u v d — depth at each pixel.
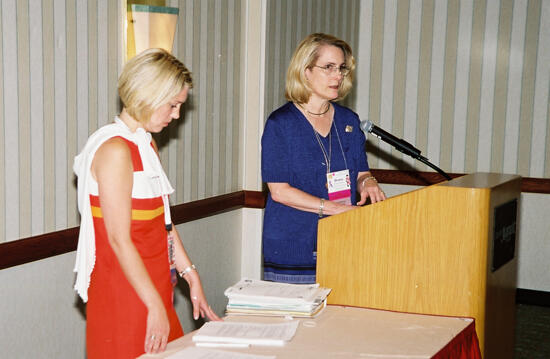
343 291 2.27
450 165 5.69
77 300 3.20
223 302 4.45
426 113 5.73
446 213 2.11
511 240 2.39
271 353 1.81
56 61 2.99
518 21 5.42
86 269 2.18
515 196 2.40
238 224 4.55
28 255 2.89
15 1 2.78
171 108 2.19
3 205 2.80
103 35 3.24
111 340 2.16
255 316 2.13
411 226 2.16
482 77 5.55
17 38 2.80
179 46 3.78
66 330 3.15
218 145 4.24
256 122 4.50
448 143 5.68
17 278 2.88
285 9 4.62
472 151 5.63
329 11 5.29
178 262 2.41
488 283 2.14
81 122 3.15
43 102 2.94
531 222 5.53
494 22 5.48
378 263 2.21
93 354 2.21
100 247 2.16
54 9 2.96
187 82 2.20
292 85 2.81
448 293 2.13
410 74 5.75
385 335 1.96
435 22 5.65
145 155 2.19
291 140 2.81
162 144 3.72
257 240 4.57
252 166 4.54
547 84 5.39
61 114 3.04
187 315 4.10
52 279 3.06
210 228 4.24
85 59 3.14
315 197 2.75
